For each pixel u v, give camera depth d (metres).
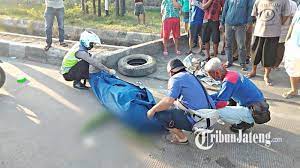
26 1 15.28
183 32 10.55
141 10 12.66
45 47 8.60
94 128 5.57
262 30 6.85
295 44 6.25
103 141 5.23
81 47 6.81
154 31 11.59
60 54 8.38
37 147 5.07
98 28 12.09
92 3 15.05
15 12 14.38
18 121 5.75
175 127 4.95
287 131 5.52
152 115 4.95
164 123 4.97
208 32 8.30
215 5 8.02
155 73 7.89
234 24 7.55
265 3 6.78
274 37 6.82
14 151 4.97
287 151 5.02
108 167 4.66
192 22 8.72
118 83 6.46
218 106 5.16
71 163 4.73
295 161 4.79
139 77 7.73
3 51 9.11
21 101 6.46
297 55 6.23
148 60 8.10
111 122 5.73
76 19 13.50
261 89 7.02
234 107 5.21
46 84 7.25
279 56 7.51
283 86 7.15
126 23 12.83
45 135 5.37
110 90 6.23
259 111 5.15
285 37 7.23
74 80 6.93
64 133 5.43
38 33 12.93
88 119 5.85
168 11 8.70
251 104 5.22
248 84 5.19
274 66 7.39
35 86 7.14
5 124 5.65
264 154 4.94
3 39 9.91
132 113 5.55
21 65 8.41
